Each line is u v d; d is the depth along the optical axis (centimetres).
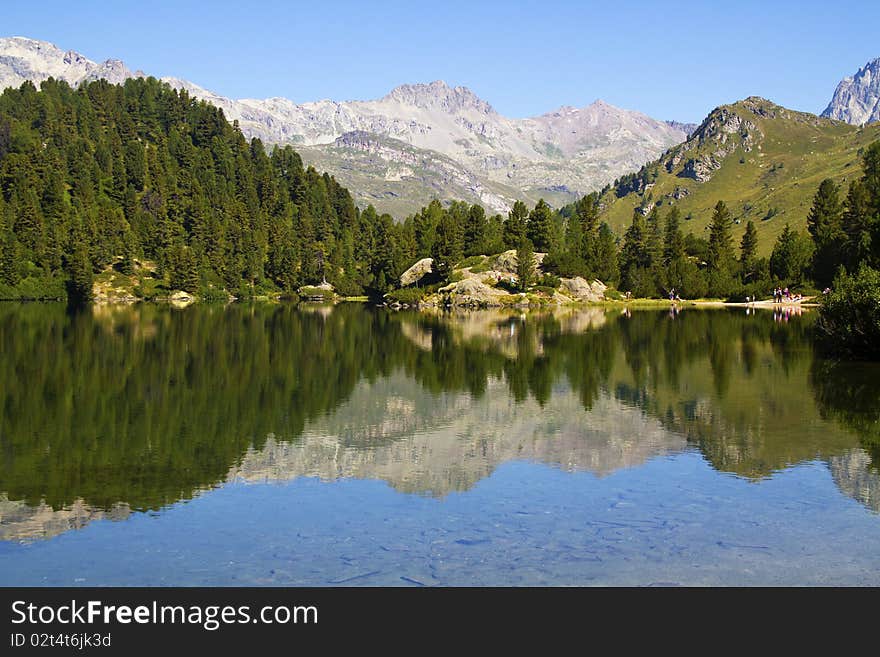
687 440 3091
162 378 4941
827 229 17588
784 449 2911
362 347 7194
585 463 2741
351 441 3123
